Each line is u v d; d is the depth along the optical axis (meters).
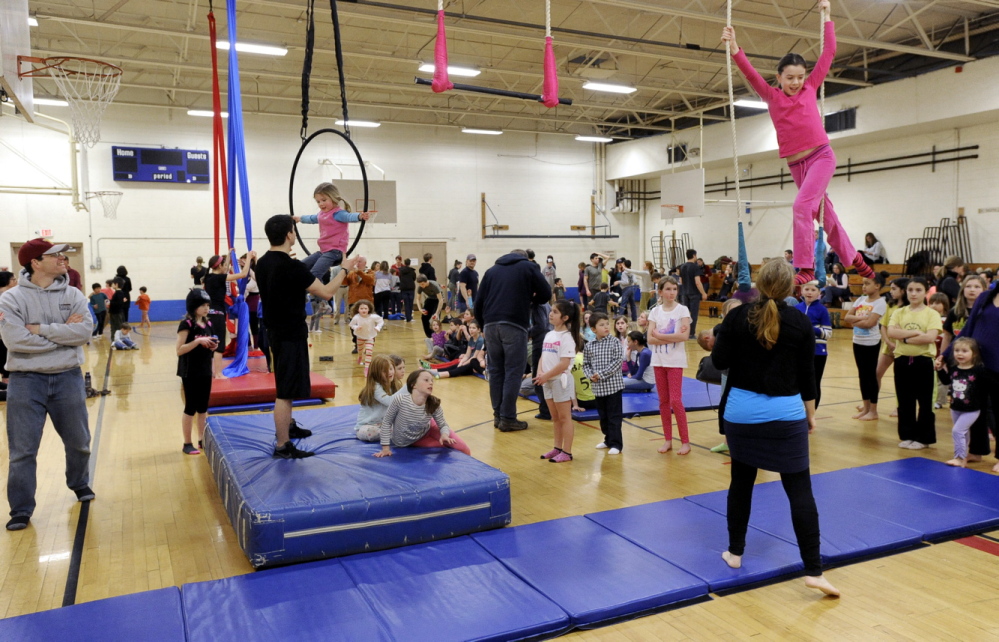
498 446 5.97
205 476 5.15
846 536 3.71
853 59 15.72
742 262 4.00
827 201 4.18
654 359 5.68
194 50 15.29
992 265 14.25
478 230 22.14
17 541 3.89
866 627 2.88
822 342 6.15
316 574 3.31
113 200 17.45
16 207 16.84
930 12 13.02
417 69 17.44
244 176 6.97
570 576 3.26
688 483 4.84
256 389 7.39
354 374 9.72
